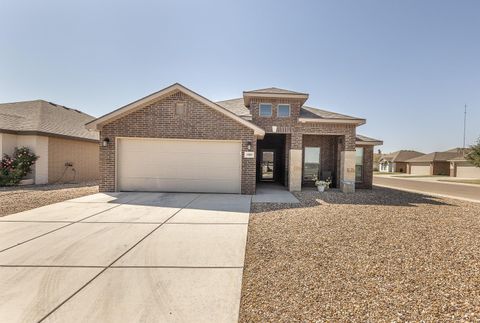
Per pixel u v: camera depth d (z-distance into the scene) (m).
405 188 17.45
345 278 3.57
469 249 4.70
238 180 11.31
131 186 11.28
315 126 12.84
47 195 10.34
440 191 15.62
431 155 43.03
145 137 11.06
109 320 2.68
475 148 21.64
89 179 17.81
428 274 3.69
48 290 3.26
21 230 5.72
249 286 3.38
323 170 14.98
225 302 3.02
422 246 4.86
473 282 3.44
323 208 8.42
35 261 4.11
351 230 5.88
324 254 4.46
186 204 8.79
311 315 2.73
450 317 2.67
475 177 30.69
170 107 11.08
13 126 14.08
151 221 6.58
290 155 12.88
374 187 17.84
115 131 11.03
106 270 3.83
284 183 14.53
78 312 2.81
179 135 11.07
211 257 4.34
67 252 4.49
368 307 2.86
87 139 16.84
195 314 2.79
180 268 3.92
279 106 12.89
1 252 4.46
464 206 9.37
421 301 2.98
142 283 3.46
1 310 2.84
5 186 12.99
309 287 3.33
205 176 11.27
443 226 6.30
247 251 4.61
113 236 5.38
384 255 4.41
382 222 6.63
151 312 2.82
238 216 7.18
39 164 14.22
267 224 6.38
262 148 17.14
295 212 7.74
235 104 16.09
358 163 15.20
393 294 3.13
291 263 4.09
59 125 16.14
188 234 5.56
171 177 11.27
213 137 11.08
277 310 2.83
